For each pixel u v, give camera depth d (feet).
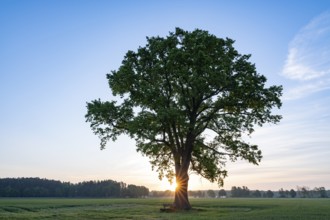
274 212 117.91
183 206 137.90
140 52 140.87
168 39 135.85
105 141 141.79
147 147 140.97
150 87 137.08
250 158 143.13
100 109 135.54
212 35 134.31
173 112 123.44
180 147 141.59
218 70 130.00
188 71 129.29
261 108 137.28
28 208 176.76
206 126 142.92
